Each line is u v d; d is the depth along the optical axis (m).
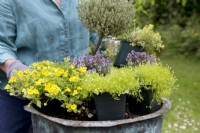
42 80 1.48
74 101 1.48
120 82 1.47
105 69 1.60
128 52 1.90
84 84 1.48
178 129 4.10
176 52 8.07
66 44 1.86
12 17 1.81
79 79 1.50
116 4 1.62
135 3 4.00
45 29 1.81
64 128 1.44
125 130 1.44
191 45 8.11
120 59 1.90
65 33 1.85
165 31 8.41
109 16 1.61
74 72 1.54
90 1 1.63
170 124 4.25
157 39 1.92
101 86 1.45
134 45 1.89
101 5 1.62
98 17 1.62
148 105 1.60
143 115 1.56
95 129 1.41
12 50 1.85
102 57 1.67
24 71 1.56
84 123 1.40
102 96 1.48
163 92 1.58
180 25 8.57
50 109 1.62
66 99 1.48
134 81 1.51
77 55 1.90
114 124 1.40
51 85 1.47
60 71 1.51
